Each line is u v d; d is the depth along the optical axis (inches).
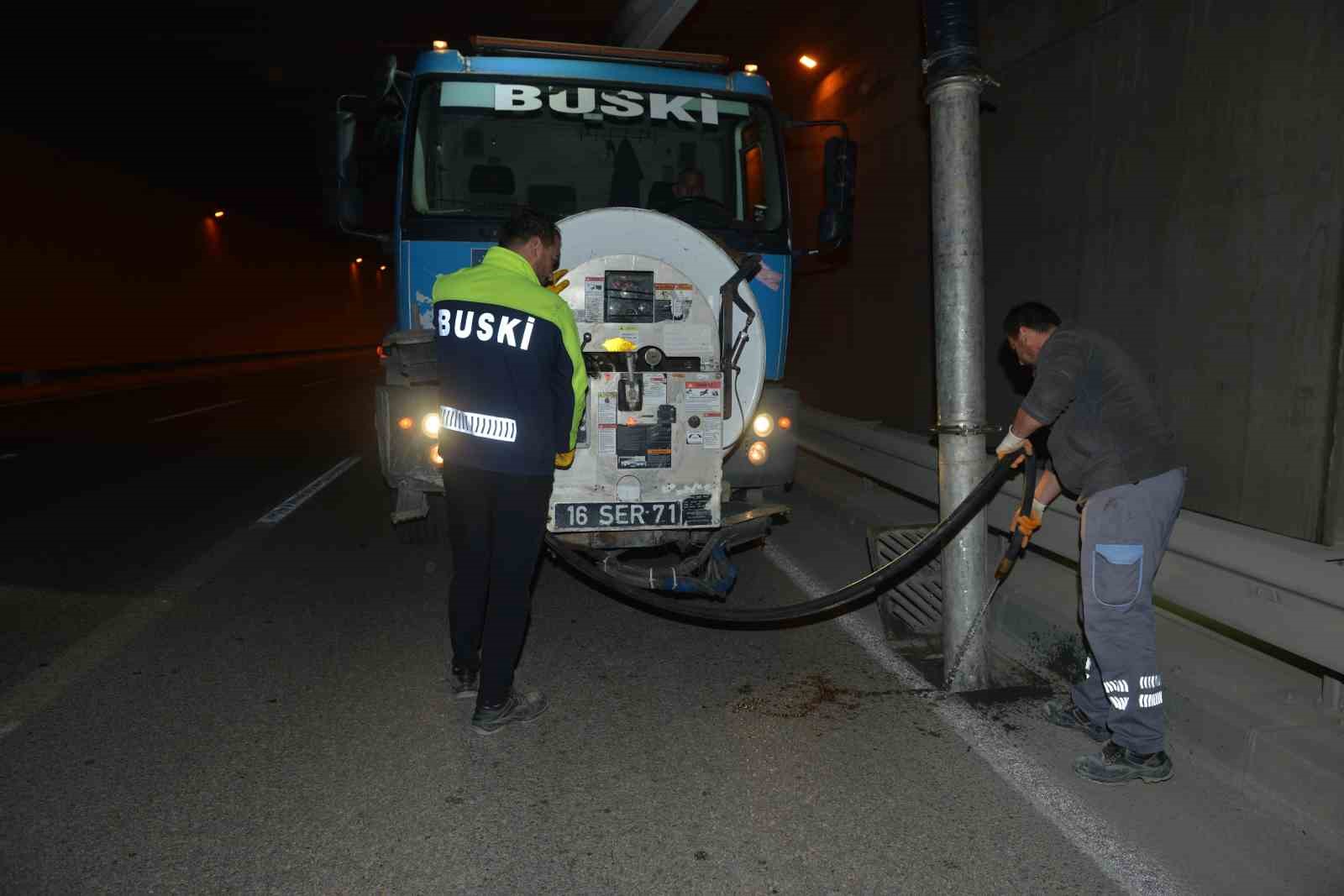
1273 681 137.3
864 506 268.1
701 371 167.8
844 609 201.2
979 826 116.3
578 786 126.7
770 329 221.0
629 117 222.4
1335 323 181.6
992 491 145.6
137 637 181.9
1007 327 139.1
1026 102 290.7
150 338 1138.7
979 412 155.6
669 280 167.3
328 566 232.4
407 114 212.8
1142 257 237.6
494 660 141.6
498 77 217.0
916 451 222.8
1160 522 126.4
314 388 916.6
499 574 140.9
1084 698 139.6
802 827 116.4
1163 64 228.8
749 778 128.8
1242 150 204.4
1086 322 263.3
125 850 110.3
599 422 165.6
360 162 218.5
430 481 192.1
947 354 155.2
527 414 139.1
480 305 139.0
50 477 362.3
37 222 888.3
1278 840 112.7
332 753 135.4
